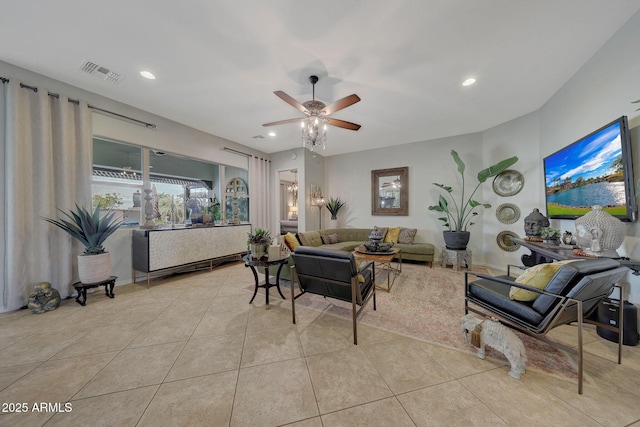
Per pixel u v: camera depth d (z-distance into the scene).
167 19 1.82
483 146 4.45
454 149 4.75
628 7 1.74
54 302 2.53
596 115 2.26
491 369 1.58
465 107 3.42
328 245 5.03
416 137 4.85
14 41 2.08
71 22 1.85
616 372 1.51
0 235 2.42
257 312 2.49
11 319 2.30
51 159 2.68
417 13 1.75
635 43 1.84
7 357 1.71
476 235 4.54
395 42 2.06
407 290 3.16
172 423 1.19
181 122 3.97
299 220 5.59
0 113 2.38
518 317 1.65
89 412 1.25
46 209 2.62
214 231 4.17
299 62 2.34
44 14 1.77
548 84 2.80
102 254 2.81
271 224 6.01
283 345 1.87
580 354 1.34
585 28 1.93
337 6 1.70
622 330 1.71
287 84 2.75
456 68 2.45
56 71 2.54
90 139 2.98
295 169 5.74
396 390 1.40
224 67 2.44
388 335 2.01
